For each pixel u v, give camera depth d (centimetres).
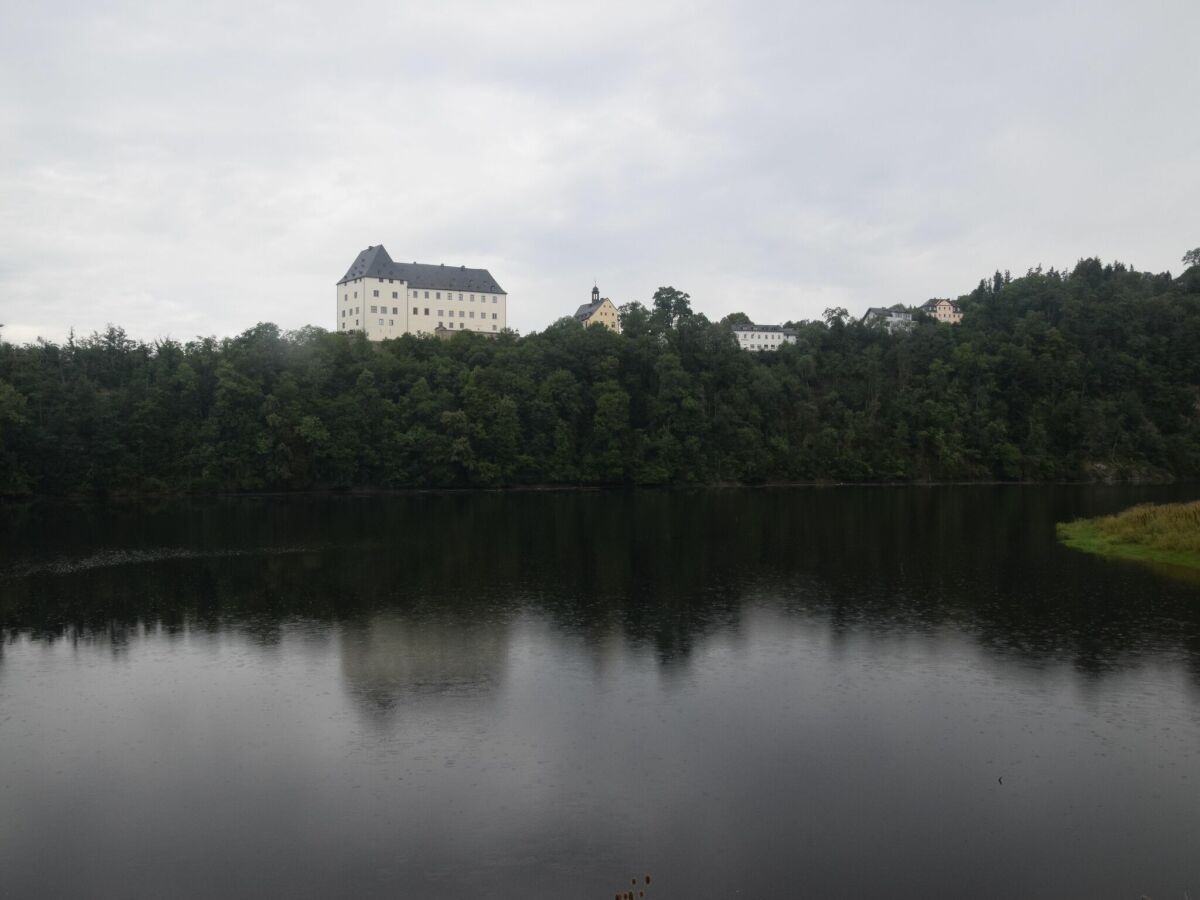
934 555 6988
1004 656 4088
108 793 2722
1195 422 16750
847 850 2375
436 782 2780
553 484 14650
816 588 5662
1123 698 3525
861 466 15475
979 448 15988
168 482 12656
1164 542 6888
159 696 3584
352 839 2433
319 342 14425
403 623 4747
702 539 8062
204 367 13425
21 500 11956
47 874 2275
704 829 2486
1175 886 2206
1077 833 2467
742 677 3806
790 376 16738
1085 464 15812
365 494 13275
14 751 3045
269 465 12862
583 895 2172
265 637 4462
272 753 3008
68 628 4666
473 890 2194
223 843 2419
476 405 14012
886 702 3494
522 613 4972
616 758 2958
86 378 13038
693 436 14888
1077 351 17388
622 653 4162
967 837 2445
